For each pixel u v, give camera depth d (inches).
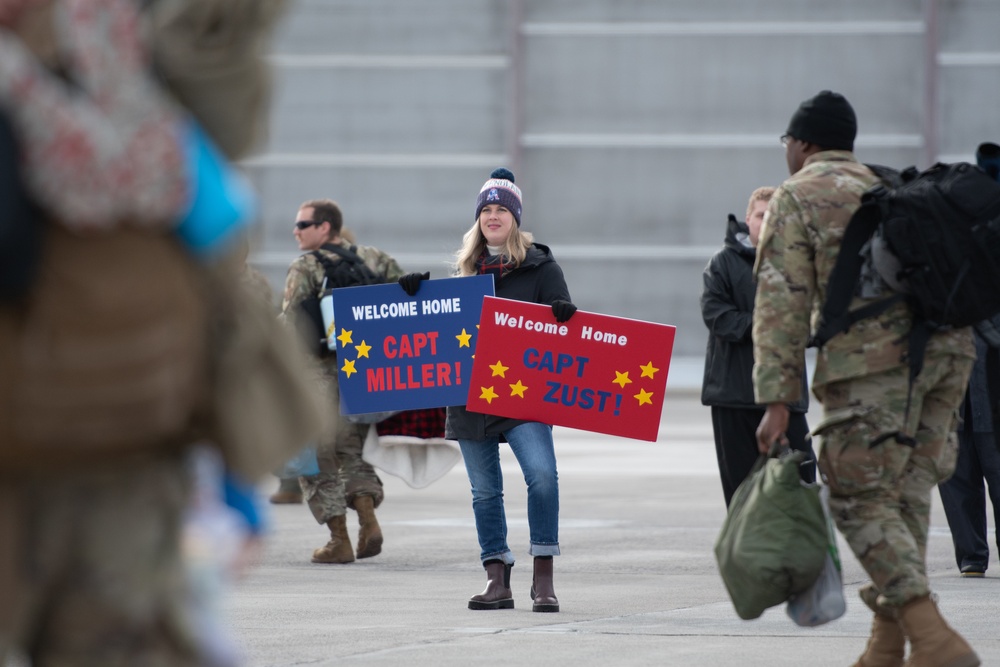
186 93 223.1
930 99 3351.4
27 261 198.4
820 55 3385.8
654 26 3408.0
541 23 3432.6
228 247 221.1
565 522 1069.1
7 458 205.9
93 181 200.7
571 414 683.4
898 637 455.5
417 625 607.8
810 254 440.5
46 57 208.2
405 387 756.6
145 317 207.6
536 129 3442.4
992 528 1039.0
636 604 674.8
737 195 3415.4
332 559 858.1
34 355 201.8
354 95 3464.6
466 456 682.8
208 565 229.3
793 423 678.5
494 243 730.2
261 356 230.4
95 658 219.0
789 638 565.9
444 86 3452.3
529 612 650.8
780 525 430.9
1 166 195.6
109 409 206.2
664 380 690.2
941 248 420.8
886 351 430.9
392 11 3454.7
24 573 214.2
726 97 3408.0
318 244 899.4
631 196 3427.7
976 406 759.1
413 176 3464.6
